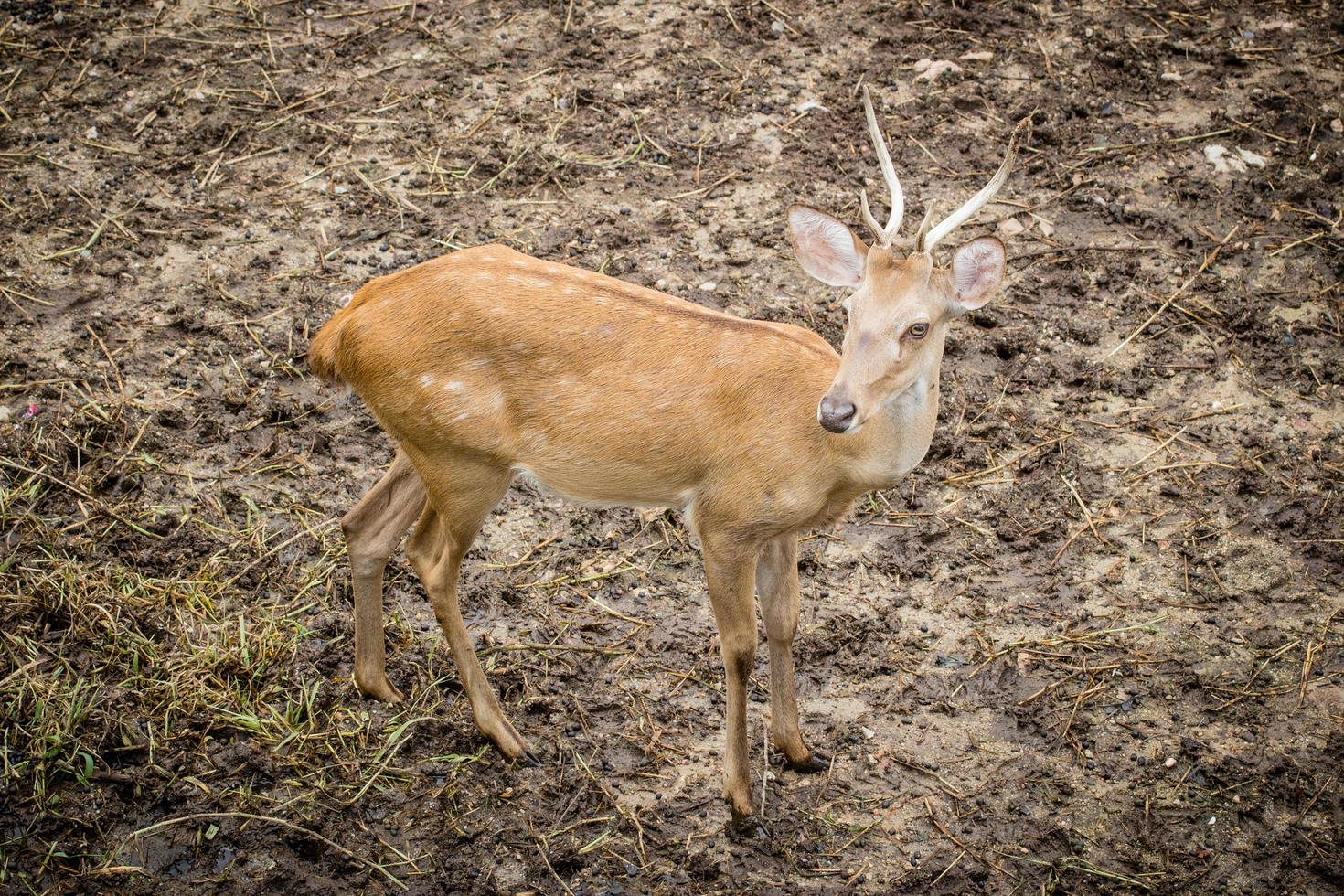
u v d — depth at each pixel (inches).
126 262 385.7
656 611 311.3
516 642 301.7
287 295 378.6
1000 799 273.9
